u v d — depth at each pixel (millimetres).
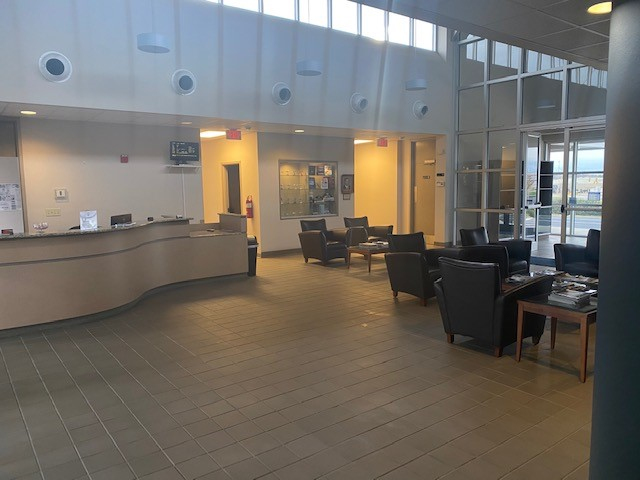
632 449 1939
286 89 8109
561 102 8828
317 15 8578
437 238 11359
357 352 4426
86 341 4852
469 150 10844
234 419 3199
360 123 9227
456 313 4438
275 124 8391
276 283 7578
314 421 3154
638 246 1879
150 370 4070
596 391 2100
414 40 10086
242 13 7629
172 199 8656
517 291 4184
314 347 4578
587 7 3703
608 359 2018
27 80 5887
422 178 12070
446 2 3613
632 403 1930
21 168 7180
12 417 3273
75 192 7656
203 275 7602
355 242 9422
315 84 8555
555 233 10969
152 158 8398
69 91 6180
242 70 7688
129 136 8125
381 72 9461
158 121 7820
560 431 2988
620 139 1942
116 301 5852
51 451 2846
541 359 4199
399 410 3289
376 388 3646
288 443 2889
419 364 4113
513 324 4238
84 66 6270
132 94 6672
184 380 3852
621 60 1938
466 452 2764
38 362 4289
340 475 2561
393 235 7504
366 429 3041
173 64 7000
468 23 4109
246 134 10211
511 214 10031
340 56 8836
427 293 6039
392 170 12477
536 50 4918
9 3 5719
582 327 3703
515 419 3146
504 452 2760
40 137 7305
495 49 10008
